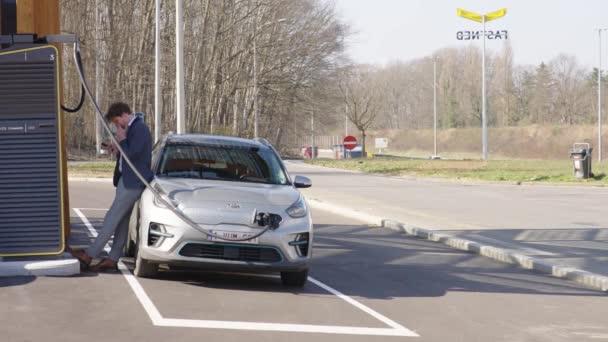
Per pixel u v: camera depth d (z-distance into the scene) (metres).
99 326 8.86
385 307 10.95
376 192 33.94
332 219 23.89
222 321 9.41
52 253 11.80
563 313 11.18
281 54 74.75
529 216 24.67
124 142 12.30
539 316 10.89
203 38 68.19
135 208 12.78
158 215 11.40
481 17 78.25
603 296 12.73
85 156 66.88
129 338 8.39
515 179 42.62
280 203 11.78
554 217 24.48
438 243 18.94
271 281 12.66
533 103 155.75
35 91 11.62
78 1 60.53
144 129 12.25
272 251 11.45
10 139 11.61
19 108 11.61
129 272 12.34
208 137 13.79
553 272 14.80
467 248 17.81
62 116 13.39
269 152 13.65
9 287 10.80
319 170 55.06
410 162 67.69
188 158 12.96
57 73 11.66
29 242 11.73
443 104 163.50
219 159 13.04
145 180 11.72
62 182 12.35
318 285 12.52
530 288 13.20
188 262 11.23
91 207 24.28
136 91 67.12
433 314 10.63
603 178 42.16
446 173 49.50
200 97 70.06
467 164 62.44
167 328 8.91
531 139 122.88
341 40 80.94
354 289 12.31
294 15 76.50
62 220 11.81
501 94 159.00
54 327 8.72
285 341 8.65
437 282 13.41
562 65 156.00
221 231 11.21
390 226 21.75
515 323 10.35
